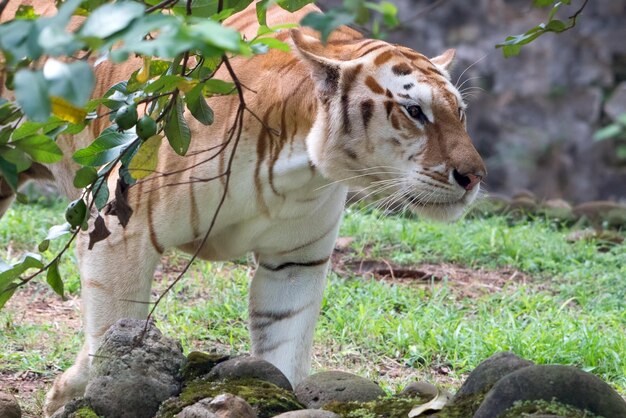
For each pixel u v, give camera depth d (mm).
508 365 7270
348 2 4723
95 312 9125
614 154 31188
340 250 16359
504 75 31750
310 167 9047
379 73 8781
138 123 6355
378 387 8125
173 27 4316
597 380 6652
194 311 12812
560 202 21234
